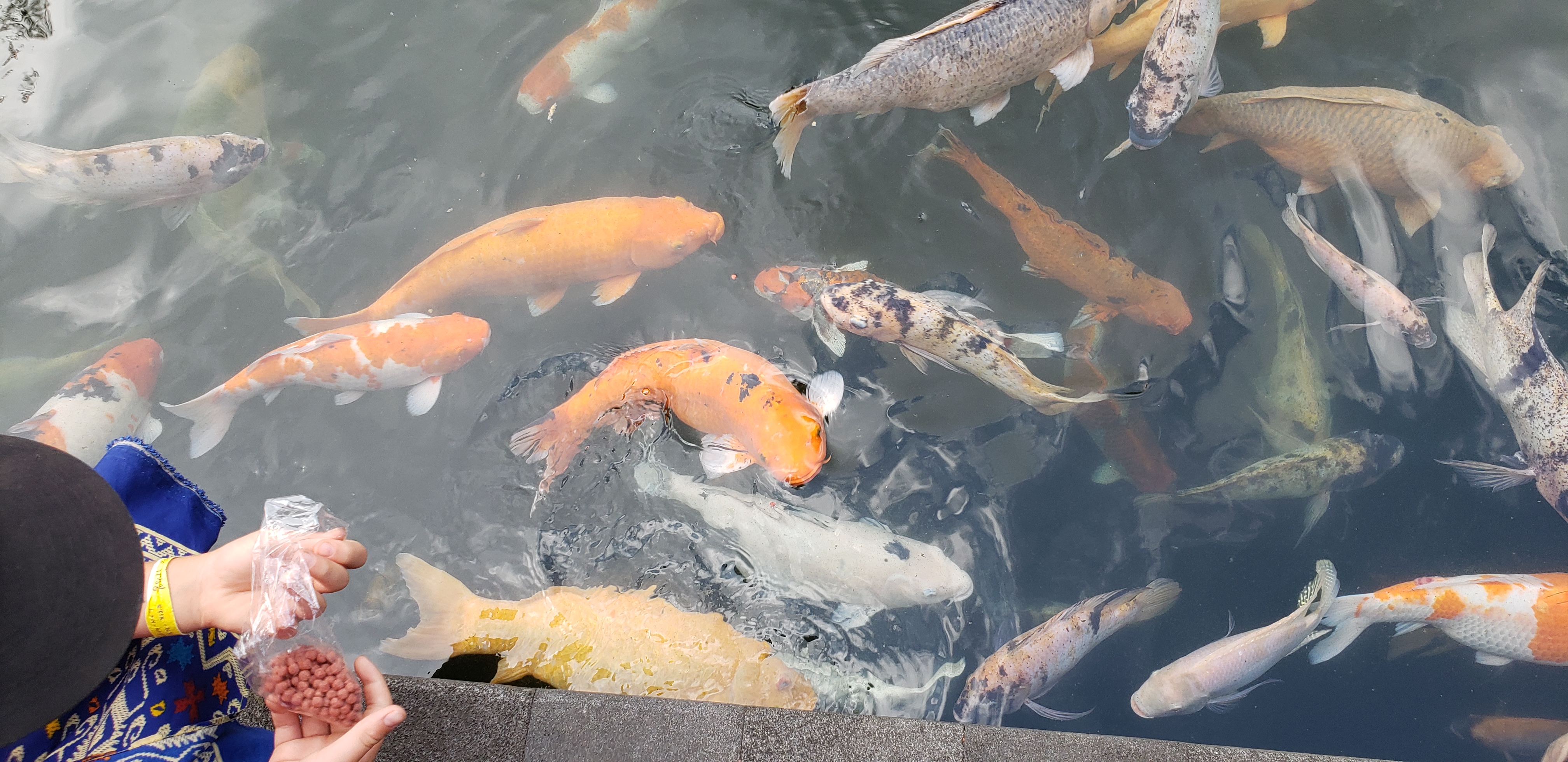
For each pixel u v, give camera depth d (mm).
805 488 3146
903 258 3607
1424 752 2859
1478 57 3902
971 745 2496
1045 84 3881
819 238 3678
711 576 2982
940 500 3182
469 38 4184
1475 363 3395
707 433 2979
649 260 3529
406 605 3025
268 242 3674
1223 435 3344
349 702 1368
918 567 3018
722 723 2523
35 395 3285
